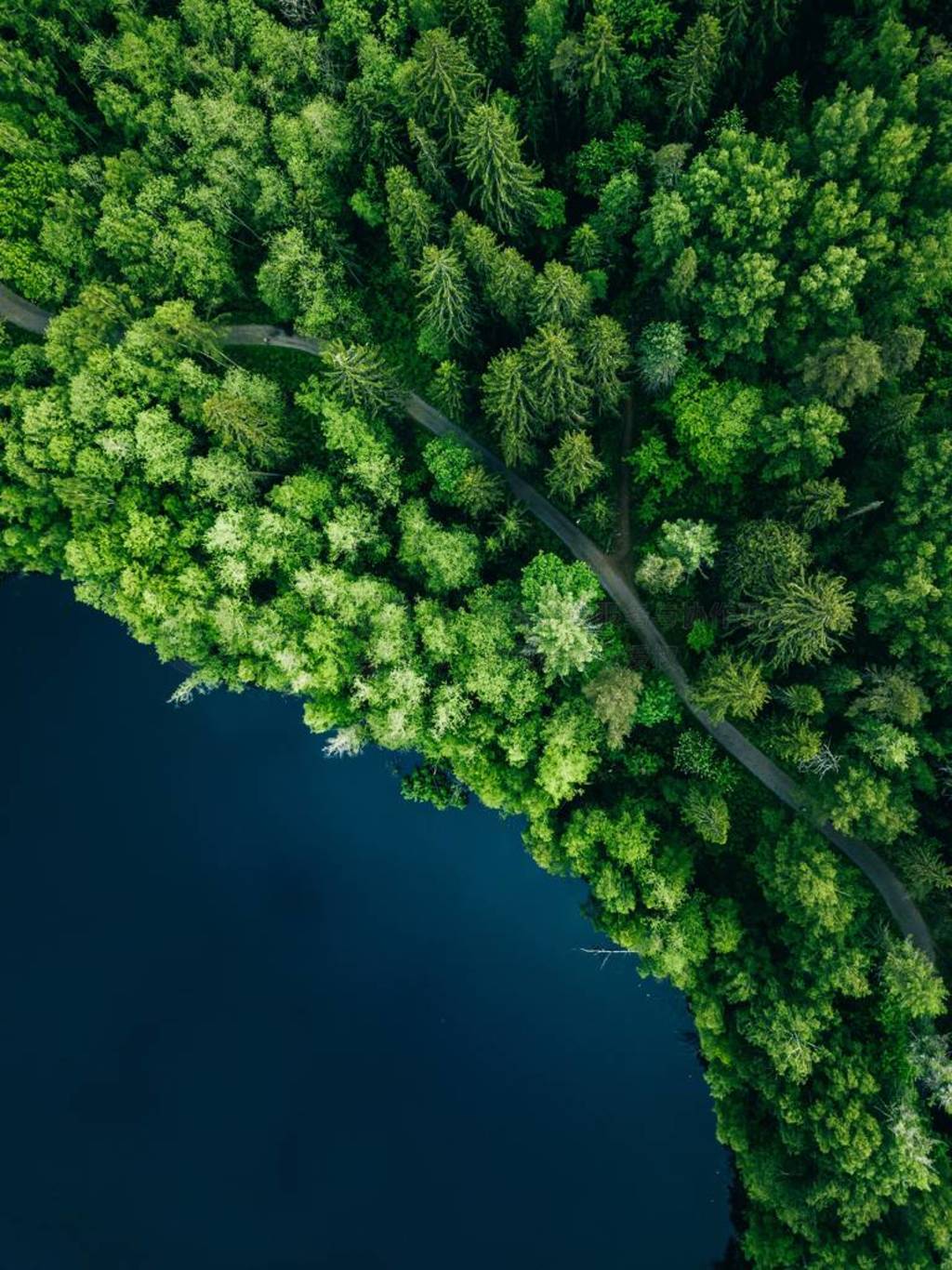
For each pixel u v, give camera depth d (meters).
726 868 69.94
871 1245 59.00
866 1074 59.09
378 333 78.31
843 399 59.88
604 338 60.53
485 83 66.06
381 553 73.88
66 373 71.94
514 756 66.44
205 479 70.19
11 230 72.94
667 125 66.69
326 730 75.69
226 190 71.69
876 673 61.69
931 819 64.44
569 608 63.81
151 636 73.44
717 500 71.06
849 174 61.59
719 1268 72.38
